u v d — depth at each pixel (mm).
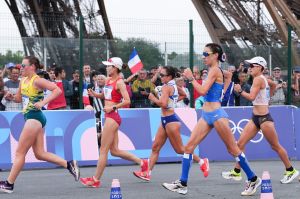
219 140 16953
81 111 15789
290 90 19469
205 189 11422
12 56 18328
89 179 11703
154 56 19422
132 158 12375
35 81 10703
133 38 19750
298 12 35906
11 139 15078
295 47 24359
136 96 17719
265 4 31688
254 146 17234
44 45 18953
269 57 20875
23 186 11969
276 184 12211
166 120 12086
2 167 14914
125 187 11750
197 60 19078
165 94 11922
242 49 20812
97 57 19609
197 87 10258
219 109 10438
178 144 12227
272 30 32156
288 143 17438
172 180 12852
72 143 15555
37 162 15289
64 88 17688
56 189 11523
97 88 16438
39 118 10930
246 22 33125
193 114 16750
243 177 13273
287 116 17562
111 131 11539
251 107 17203
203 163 12594
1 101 16344
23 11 33344
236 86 11734
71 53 19391
